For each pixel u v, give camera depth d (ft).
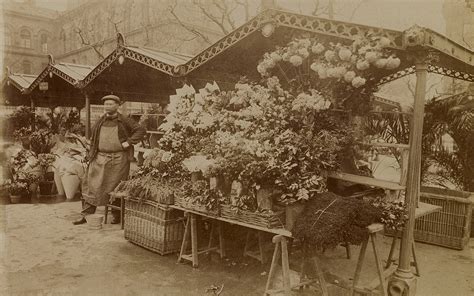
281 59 16.11
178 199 16.21
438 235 19.53
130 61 25.77
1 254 16.28
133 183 17.98
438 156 21.86
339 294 13.05
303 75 16.31
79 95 40.55
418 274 15.46
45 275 14.47
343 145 15.24
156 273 14.97
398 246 19.21
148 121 28.43
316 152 13.23
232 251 17.15
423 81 12.76
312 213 11.78
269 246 16.76
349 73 13.92
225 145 14.46
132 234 18.13
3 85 41.14
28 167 28.17
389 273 13.79
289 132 13.37
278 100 15.12
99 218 20.95
